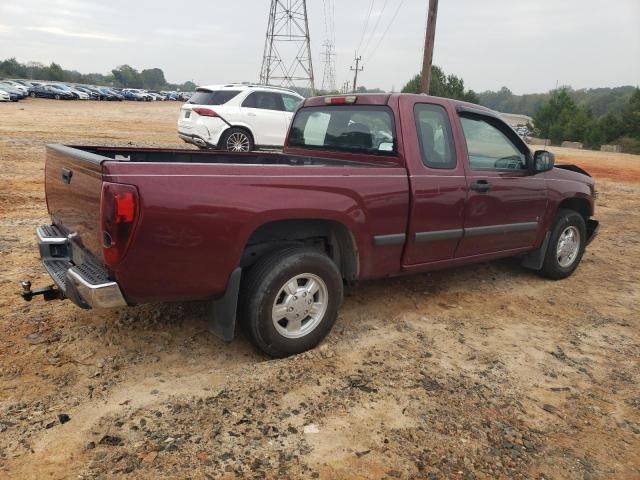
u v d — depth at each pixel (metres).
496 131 5.00
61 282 3.33
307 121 5.29
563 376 3.72
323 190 3.66
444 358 3.88
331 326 3.92
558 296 5.42
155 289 3.15
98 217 3.02
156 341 3.86
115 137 18.16
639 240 8.35
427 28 15.71
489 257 5.05
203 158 4.97
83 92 58.53
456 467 2.71
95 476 2.50
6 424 2.83
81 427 2.85
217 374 3.47
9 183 9.44
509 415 3.19
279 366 3.60
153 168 3.00
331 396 3.27
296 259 3.57
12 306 4.23
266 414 3.05
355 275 4.09
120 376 3.38
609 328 4.64
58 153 3.79
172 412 3.02
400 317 4.61
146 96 69.12
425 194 4.25
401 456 2.77
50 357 3.53
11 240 6.05
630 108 56.03
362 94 4.63
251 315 3.50
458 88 60.78
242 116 12.38
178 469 2.57
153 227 2.99
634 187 15.70
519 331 4.46
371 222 3.96
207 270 3.25
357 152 4.64
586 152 34.34
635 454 2.90
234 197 3.26
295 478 2.57
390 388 3.40
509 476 2.67
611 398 3.46
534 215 5.34
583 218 6.24
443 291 5.35
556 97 64.94
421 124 4.36
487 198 4.76
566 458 2.83
